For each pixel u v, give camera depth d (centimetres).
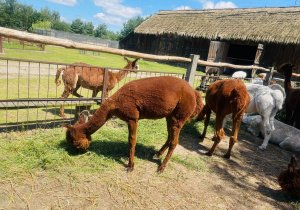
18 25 5991
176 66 2586
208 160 429
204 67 2344
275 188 366
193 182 348
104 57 2462
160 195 305
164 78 346
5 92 660
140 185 320
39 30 5281
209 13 2614
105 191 296
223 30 2088
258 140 583
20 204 253
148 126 548
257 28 1900
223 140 550
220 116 428
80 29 7975
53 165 326
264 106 504
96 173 329
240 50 2609
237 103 402
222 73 2253
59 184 295
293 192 332
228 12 2478
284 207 319
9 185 279
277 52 1839
